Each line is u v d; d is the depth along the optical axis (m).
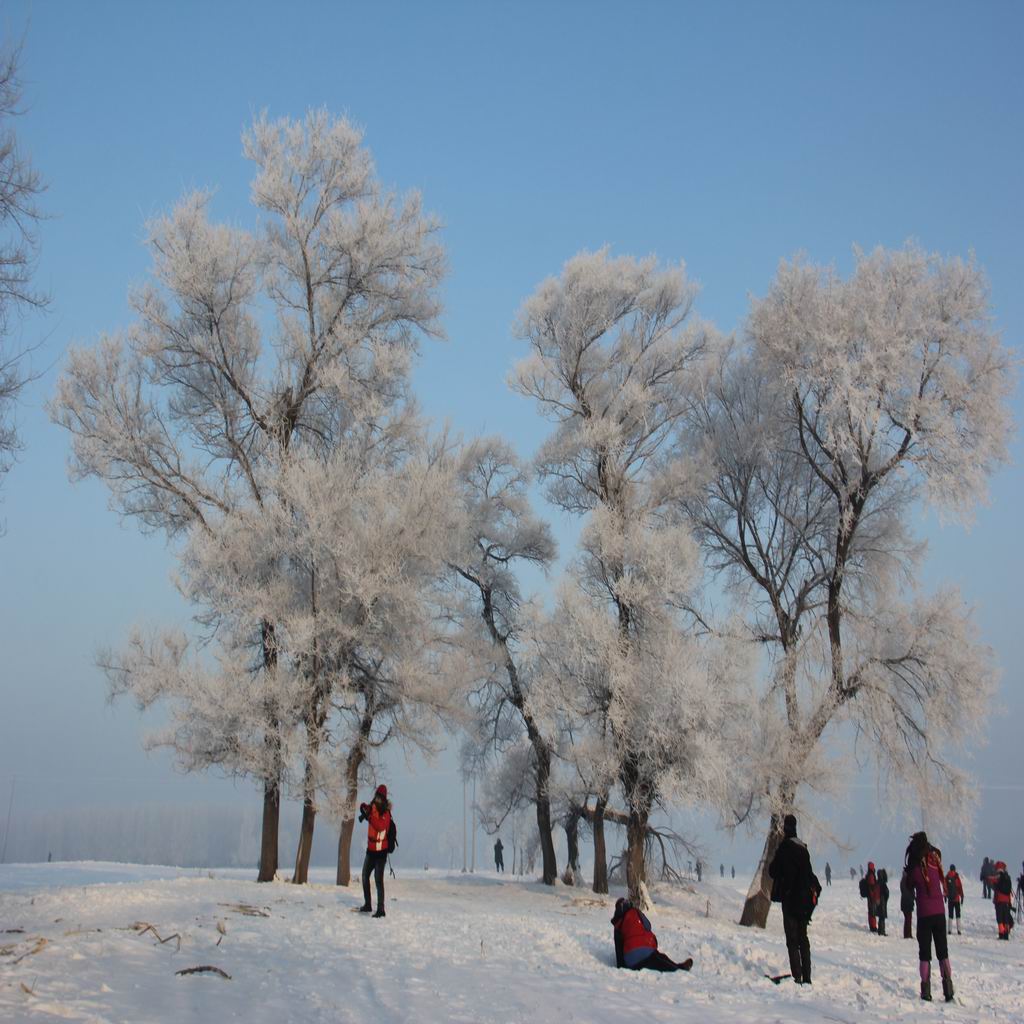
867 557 25.42
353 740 23.19
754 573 26.08
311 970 8.95
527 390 27.56
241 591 21.64
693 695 22.78
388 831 14.95
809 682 24.00
